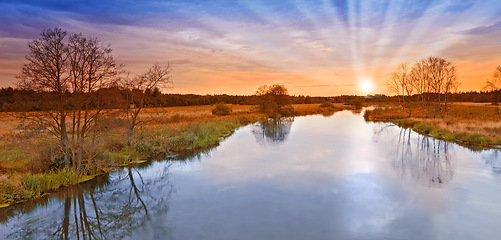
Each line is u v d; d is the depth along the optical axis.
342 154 19.39
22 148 14.90
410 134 29.83
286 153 19.78
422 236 7.93
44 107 11.89
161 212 9.69
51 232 8.31
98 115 13.65
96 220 9.13
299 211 9.74
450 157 18.05
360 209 9.88
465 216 9.20
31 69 11.24
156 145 20.12
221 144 23.53
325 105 101.50
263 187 12.34
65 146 12.96
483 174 14.00
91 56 12.50
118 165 15.55
